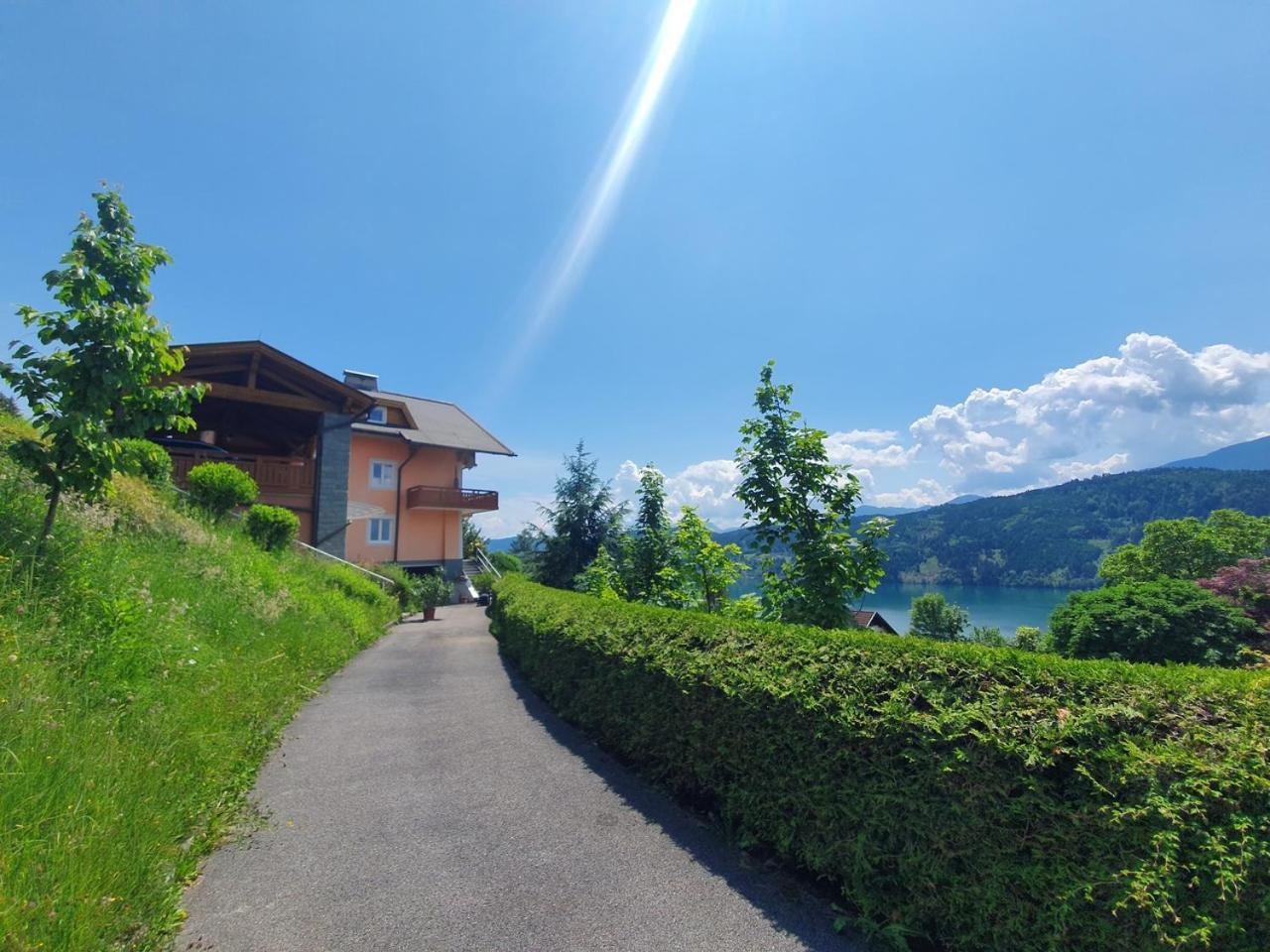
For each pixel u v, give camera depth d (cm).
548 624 731
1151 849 206
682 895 313
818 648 360
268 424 2245
